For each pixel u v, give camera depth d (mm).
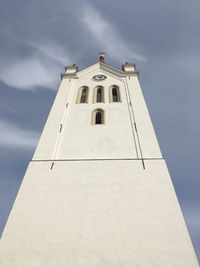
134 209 12406
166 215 12008
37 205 12789
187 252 10492
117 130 18172
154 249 10688
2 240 11242
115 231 11484
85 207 12633
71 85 25375
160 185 13570
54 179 14281
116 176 14281
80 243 11055
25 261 10453
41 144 16922
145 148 16234
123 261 10344
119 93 23719
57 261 10430
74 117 20016
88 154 16078
